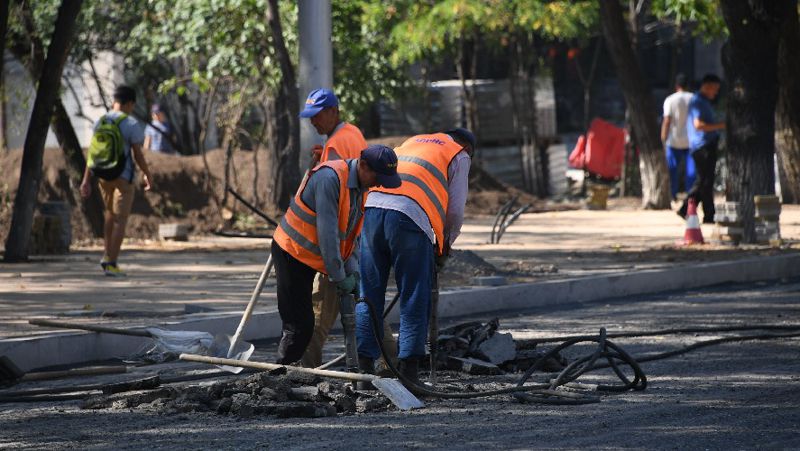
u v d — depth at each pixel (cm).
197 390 1375
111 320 1894
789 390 1466
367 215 1434
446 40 5419
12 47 3538
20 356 1622
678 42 5969
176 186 4166
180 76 5053
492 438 1188
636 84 4725
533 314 2228
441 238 1456
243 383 1373
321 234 1395
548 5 4972
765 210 3222
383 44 4838
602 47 7356
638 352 1773
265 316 1959
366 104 4928
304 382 1393
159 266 2844
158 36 4303
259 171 4347
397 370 1440
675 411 1331
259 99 4397
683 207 3862
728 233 3266
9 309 2047
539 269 2611
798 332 1948
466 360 1588
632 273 2556
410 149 1476
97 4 4441
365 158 1402
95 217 3759
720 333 1962
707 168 3850
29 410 1336
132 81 5106
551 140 5938
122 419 1282
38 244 3189
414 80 5600
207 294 2262
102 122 2589
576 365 1477
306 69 2473
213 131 5253
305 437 1189
